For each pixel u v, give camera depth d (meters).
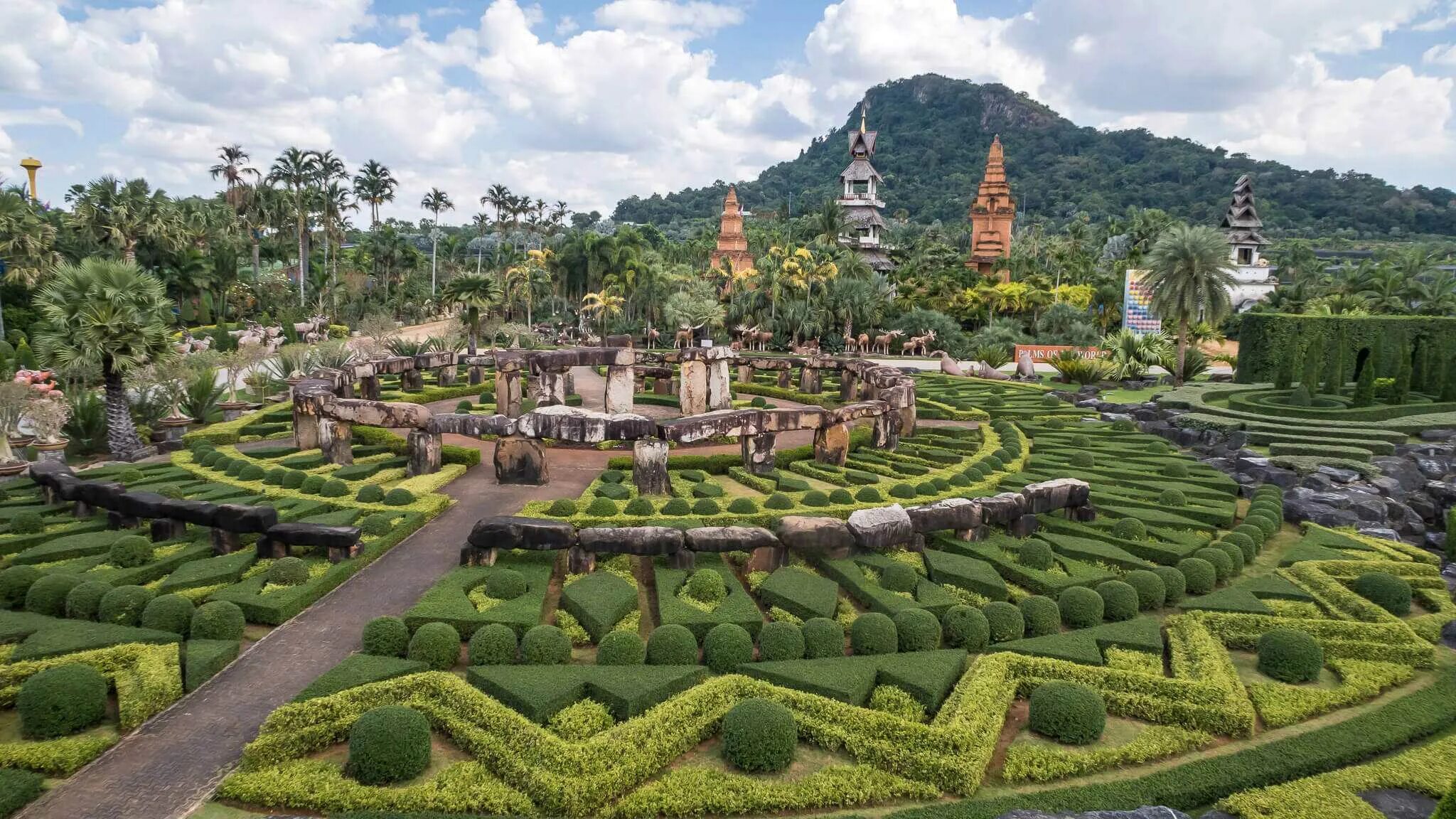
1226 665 14.44
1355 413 37.34
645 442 22.75
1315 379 42.44
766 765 11.34
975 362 67.44
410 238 155.88
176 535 18.83
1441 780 10.98
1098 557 18.78
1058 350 69.81
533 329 81.62
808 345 74.56
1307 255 106.25
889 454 28.52
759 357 49.59
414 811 10.39
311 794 10.51
